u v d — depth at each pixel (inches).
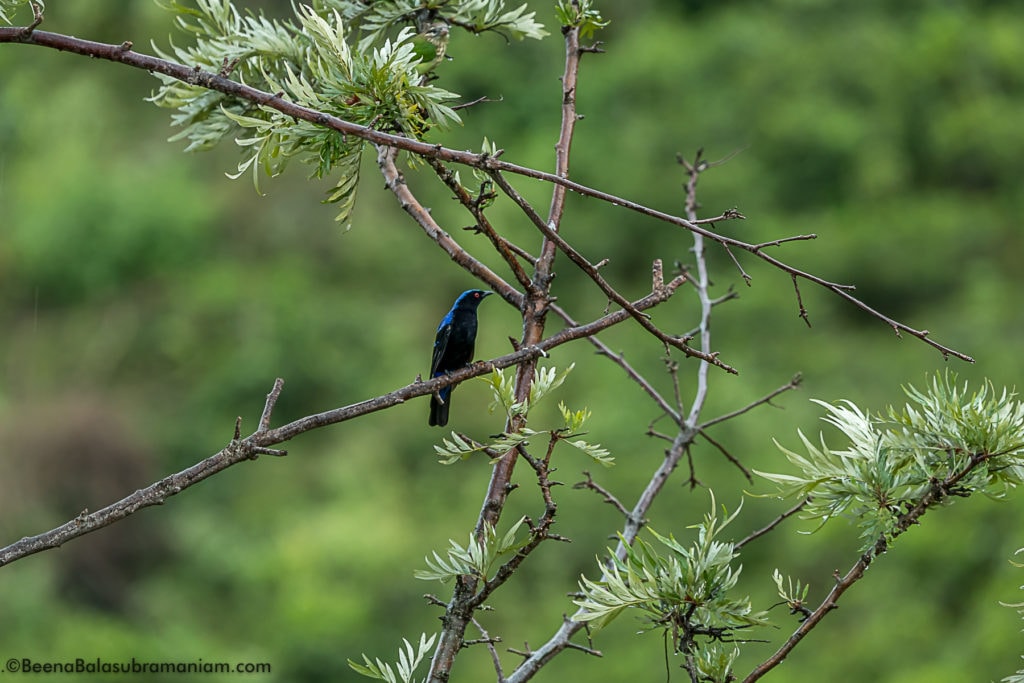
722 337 1047.6
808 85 1270.9
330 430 1045.2
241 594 901.2
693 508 832.3
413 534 933.2
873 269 1146.0
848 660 768.9
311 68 165.0
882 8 1364.4
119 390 1096.2
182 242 1205.1
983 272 1148.5
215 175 1267.2
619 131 1216.2
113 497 986.1
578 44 188.2
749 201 1174.3
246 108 176.6
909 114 1280.8
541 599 772.6
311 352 1099.3
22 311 1169.4
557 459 836.6
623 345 989.2
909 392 154.0
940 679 721.6
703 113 1236.5
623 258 1113.4
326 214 1223.5
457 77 1146.7
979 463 147.6
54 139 1278.3
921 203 1221.7
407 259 1186.6
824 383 1009.5
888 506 148.6
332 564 898.7
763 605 790.5
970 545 797.2
